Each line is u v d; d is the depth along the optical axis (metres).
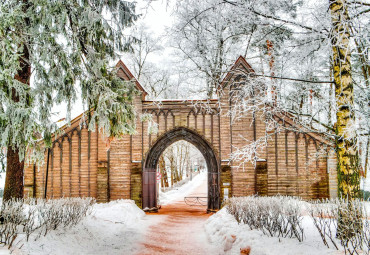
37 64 9.22
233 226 10.97
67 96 10.23
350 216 6.78
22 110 7.78
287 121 18.48
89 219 12.31
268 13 10.81
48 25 9.23
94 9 10.76
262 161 19.17
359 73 12.97
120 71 20.28
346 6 8.11
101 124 9.93
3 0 8.37
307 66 11.93
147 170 20.41
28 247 7.09
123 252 9.57
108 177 19.97
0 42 7.73
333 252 6.30
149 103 20.34
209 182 20.58
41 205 11.01
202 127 20.11
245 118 19.64
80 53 9.94
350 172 7.70
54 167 20.00
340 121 7.92
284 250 7.27
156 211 20.55
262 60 18.88
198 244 10.98
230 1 10.05
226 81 19.84
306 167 18.98
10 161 9.88
